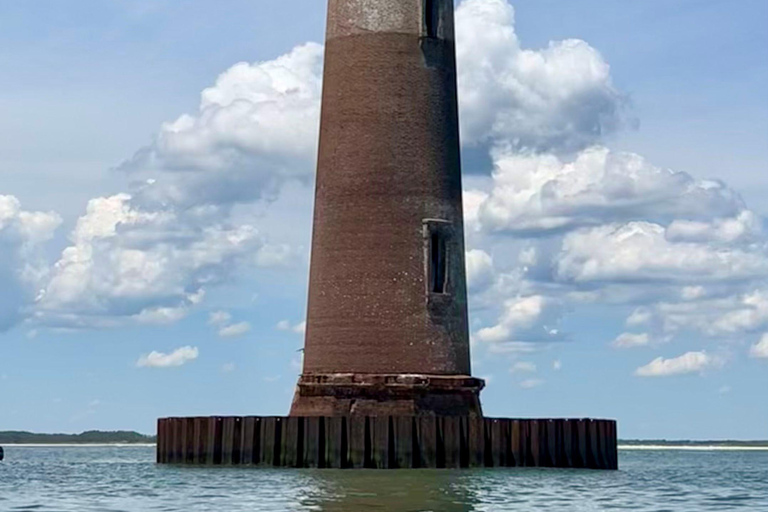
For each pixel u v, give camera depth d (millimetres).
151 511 35188
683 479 55250
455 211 50781
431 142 50312
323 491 39438
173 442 48750
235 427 47094
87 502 38219
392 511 34625
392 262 49469
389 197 49688
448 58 51281
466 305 51156
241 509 35281
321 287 50375
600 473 48531
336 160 50500
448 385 49438
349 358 49406
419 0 50562
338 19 51125
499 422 47250
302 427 46188
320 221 50844
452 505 36469
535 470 47344
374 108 50094
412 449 46125
